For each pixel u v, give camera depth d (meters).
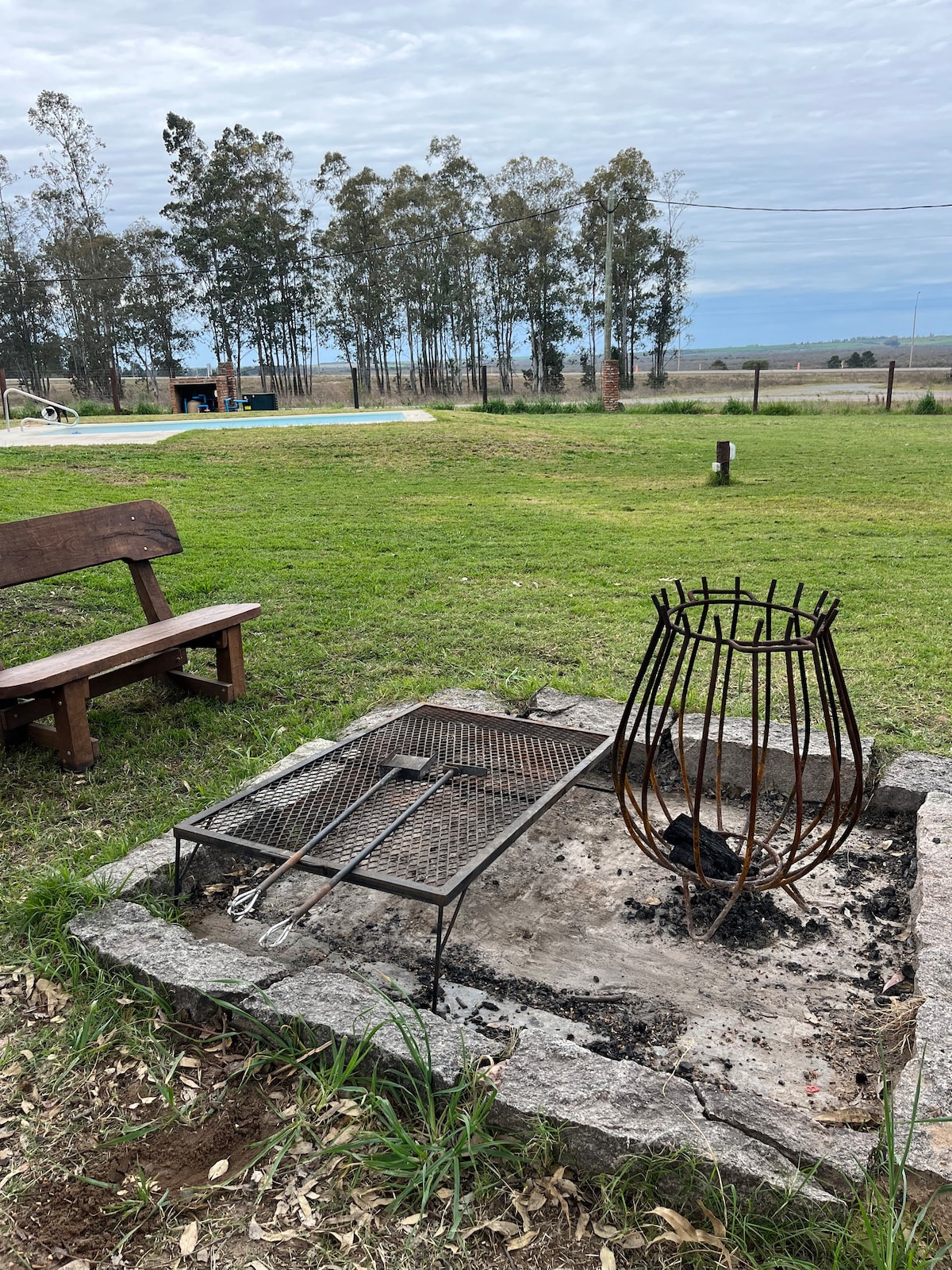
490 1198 1.92
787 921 2.92
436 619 6.23
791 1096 2.21
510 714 4.34
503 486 13.11
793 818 3.53
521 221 48.38
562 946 2.83
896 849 3.32
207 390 31.16
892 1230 1.67
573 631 5.93
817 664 2.46
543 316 50.97
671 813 3.62
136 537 4.81
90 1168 2.02
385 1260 1.80
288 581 7.28
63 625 5.87
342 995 2.36
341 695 4.80
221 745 4.20
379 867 2.63
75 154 46.25
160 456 14.65
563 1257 1.80
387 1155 2.00
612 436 19.02
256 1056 2.26
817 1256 1.77
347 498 11.82
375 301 48.50
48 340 47.81
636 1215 1.86
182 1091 2.21
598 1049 2.37
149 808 3.61
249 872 3.24
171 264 49.53
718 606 6.57
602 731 3.95
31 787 3.80
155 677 5.04
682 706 2.92
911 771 3.55
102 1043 2.33
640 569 7.90
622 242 49.25
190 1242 1.84
